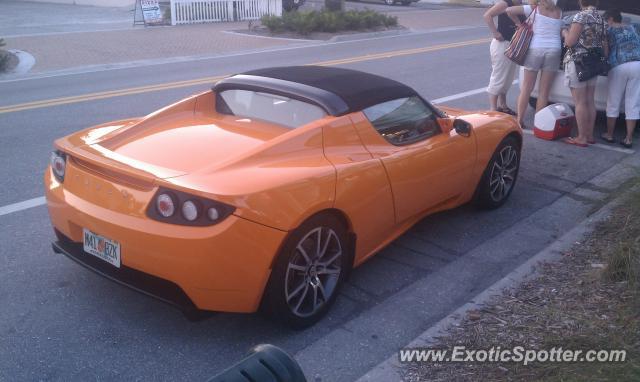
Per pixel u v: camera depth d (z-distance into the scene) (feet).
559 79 29.84
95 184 12.49
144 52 54.29
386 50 56.75
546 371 10.89
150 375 11.64
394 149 14.84
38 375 11.51
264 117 14.78
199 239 11.09
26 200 19.86
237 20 77.87
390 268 15.94
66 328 12.99
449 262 16.38
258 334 12.95
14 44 56.44
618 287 13.88
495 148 18.56
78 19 80.02
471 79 42.45
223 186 11.36
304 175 12.32
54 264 15.64
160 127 14.57
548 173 23.53
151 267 11.53
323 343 12.67
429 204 16.34
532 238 17.93
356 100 14.48
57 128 28.99
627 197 18.19
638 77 26.18
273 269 11.94
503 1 29.73
